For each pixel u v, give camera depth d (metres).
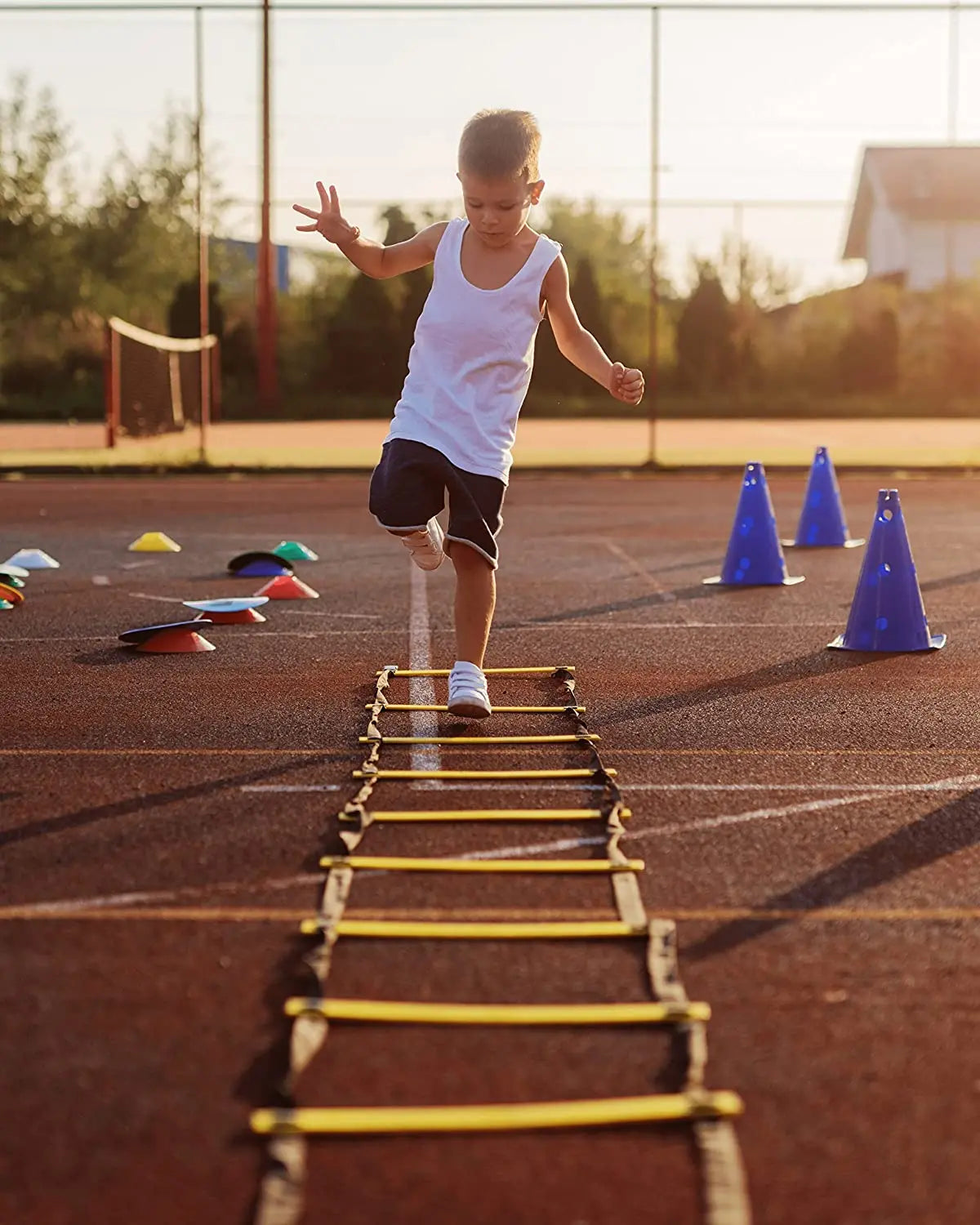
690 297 37.78
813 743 5.40
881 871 3.96
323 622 8.25
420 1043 2.90
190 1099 2.69
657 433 30.75
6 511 15.39
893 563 7.37
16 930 3.49
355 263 5.30
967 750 5.30
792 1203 2.37
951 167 45.59
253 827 4.30
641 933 3.44
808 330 37.69
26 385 38.56
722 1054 2.88
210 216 36.50
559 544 12.35
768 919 3.60
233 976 3.23
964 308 36.97
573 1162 2.47
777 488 18.44
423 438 5.20
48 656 7.20
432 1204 2.36
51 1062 2.84
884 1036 2.96
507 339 5.19
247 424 33.22
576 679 6.63
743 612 8.60
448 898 3.71
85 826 4.31
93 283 43.31
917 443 26.53
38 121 42.47
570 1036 2.93
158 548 11.88
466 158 5.01
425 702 6.11
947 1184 2.42
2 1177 2.44
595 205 38.31
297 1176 2.41
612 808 4.46
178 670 6.81
